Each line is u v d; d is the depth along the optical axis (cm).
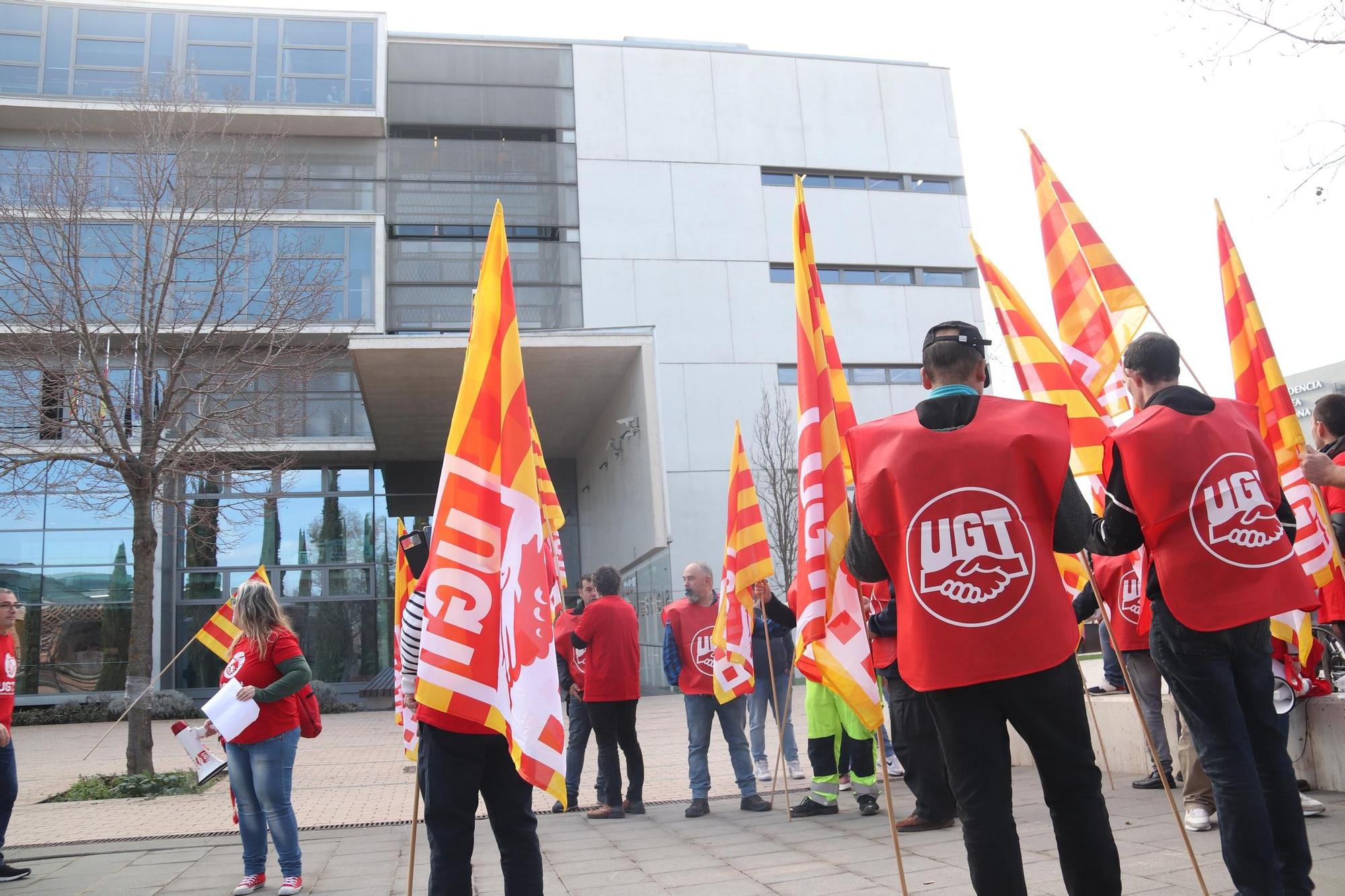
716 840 654
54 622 2305
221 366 1271
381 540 2597
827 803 729
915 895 463
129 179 1254
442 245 2527
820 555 374
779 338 2669
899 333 2739
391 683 2405
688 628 795
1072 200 627
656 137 2720
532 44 2711
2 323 1136
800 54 2878
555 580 754
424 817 342
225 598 2469
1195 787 552
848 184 2852
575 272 2600
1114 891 282
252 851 568
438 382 2280
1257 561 351
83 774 1220
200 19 2469
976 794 286
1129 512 366
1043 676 283
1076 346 616
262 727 561
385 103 2525
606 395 2561
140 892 584
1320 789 631
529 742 327
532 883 344
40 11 2383
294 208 2084
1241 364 597
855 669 359
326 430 2494
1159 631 361
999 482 292
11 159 1485
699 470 2547
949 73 2970
